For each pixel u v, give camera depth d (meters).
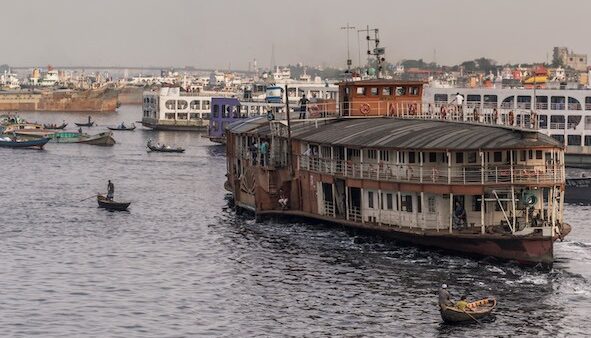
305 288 82.19
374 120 113.19
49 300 78.44
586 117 184.38
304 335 69.44
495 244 88.00
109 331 70.50
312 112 128.75
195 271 89.19
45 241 104.06
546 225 88.75
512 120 111.31
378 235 98.50
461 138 91.25
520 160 90.38
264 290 81.75
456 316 71.50
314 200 108.31
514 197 89.44
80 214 123.25
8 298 78.75
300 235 105.06
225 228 111.75
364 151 99.81
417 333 69.81
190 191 149.62
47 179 165.00
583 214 124.44
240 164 130.62
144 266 91.50
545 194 90.38
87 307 76.62
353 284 83.19
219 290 82.06
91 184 158.25
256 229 110.25
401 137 96.38
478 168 90.62
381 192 97.00
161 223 116.12
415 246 94.44
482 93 190.75
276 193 113.38
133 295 80.44
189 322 72.81
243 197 122.06
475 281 83.81
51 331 70.19
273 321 72.88
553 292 80.88
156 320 73.25
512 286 82.38
